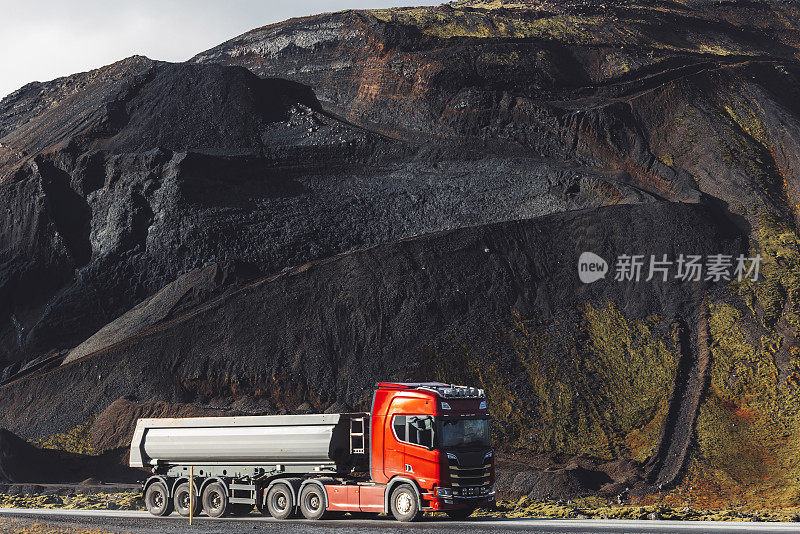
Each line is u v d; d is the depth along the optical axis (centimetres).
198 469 2547
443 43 10694
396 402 2222
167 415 5991
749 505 4253
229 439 2448
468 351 6175
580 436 5344
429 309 6512
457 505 2144
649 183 8181
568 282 6725
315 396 6097
